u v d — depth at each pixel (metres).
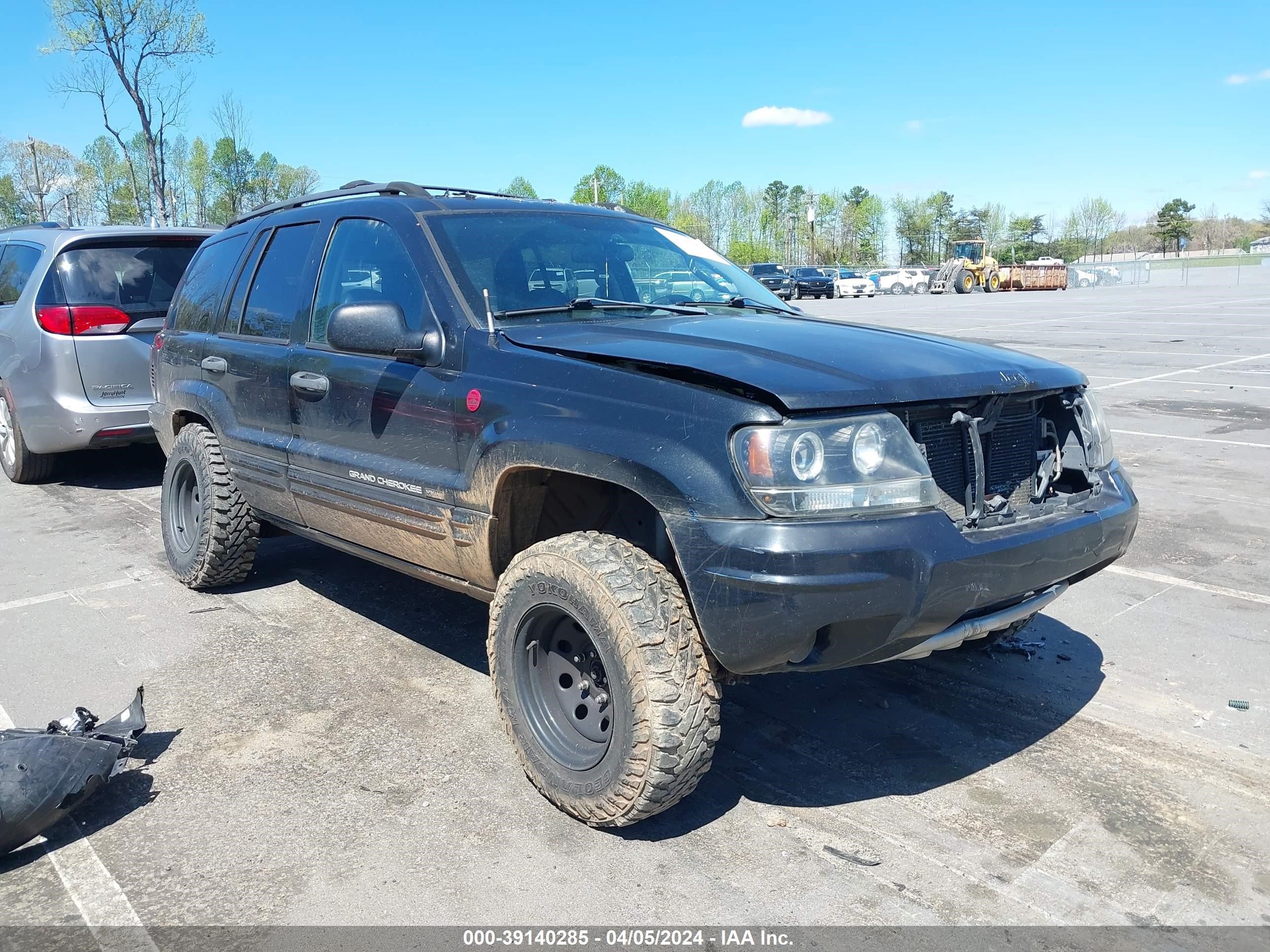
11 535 6.40
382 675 4.13
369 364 3.74
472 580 3.48
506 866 2.81
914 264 109.00
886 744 3.52
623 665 2.73
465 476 3.30
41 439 7.36
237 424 4.65
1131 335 19.62
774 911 2.60
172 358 5.27
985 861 2.82
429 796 3.19
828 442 2.63
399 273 3.73
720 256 4.62
